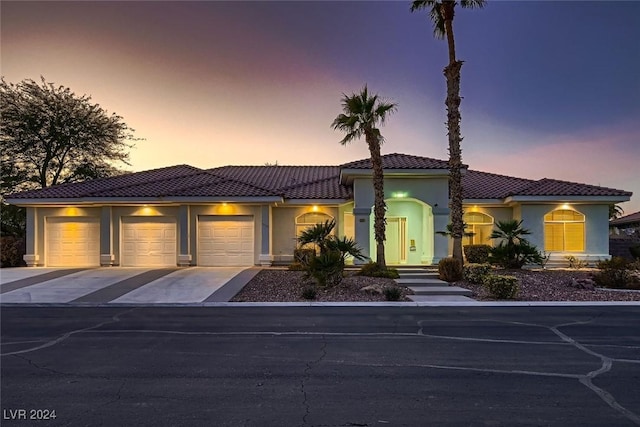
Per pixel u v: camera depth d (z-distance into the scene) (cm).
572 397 523
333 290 1402
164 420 462
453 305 1209
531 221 2158
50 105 2934
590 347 759
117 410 489
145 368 646
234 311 1140
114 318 1045
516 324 959
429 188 2056
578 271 1862
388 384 573
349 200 2138
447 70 1672
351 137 1764
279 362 676
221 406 501
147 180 2398
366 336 848
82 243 2155
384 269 1703
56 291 1438
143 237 2119
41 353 730
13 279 1691
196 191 2078
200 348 761
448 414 475
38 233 2155
